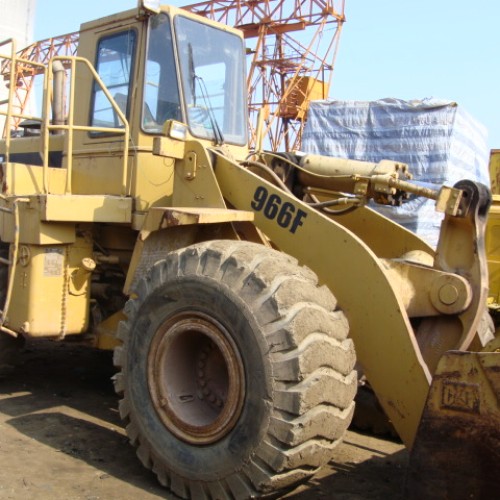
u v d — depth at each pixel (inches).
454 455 110.9
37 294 182.9
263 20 710.5
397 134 346.6
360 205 166.2
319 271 142.8
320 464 124.0
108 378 229.0
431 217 322.7
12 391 207.8
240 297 125.3
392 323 131.5
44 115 187.6
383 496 141.1
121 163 194.4
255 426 121.1
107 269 205.5
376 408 182.9
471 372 110.0
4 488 134.6
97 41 205.5
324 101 375.9
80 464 150.3
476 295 137.6
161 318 139.6
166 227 153.4
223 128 204.1
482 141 399.5
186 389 140.9
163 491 137.6
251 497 122.5
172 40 188.7
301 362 117.6
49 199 177.2
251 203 155.9
